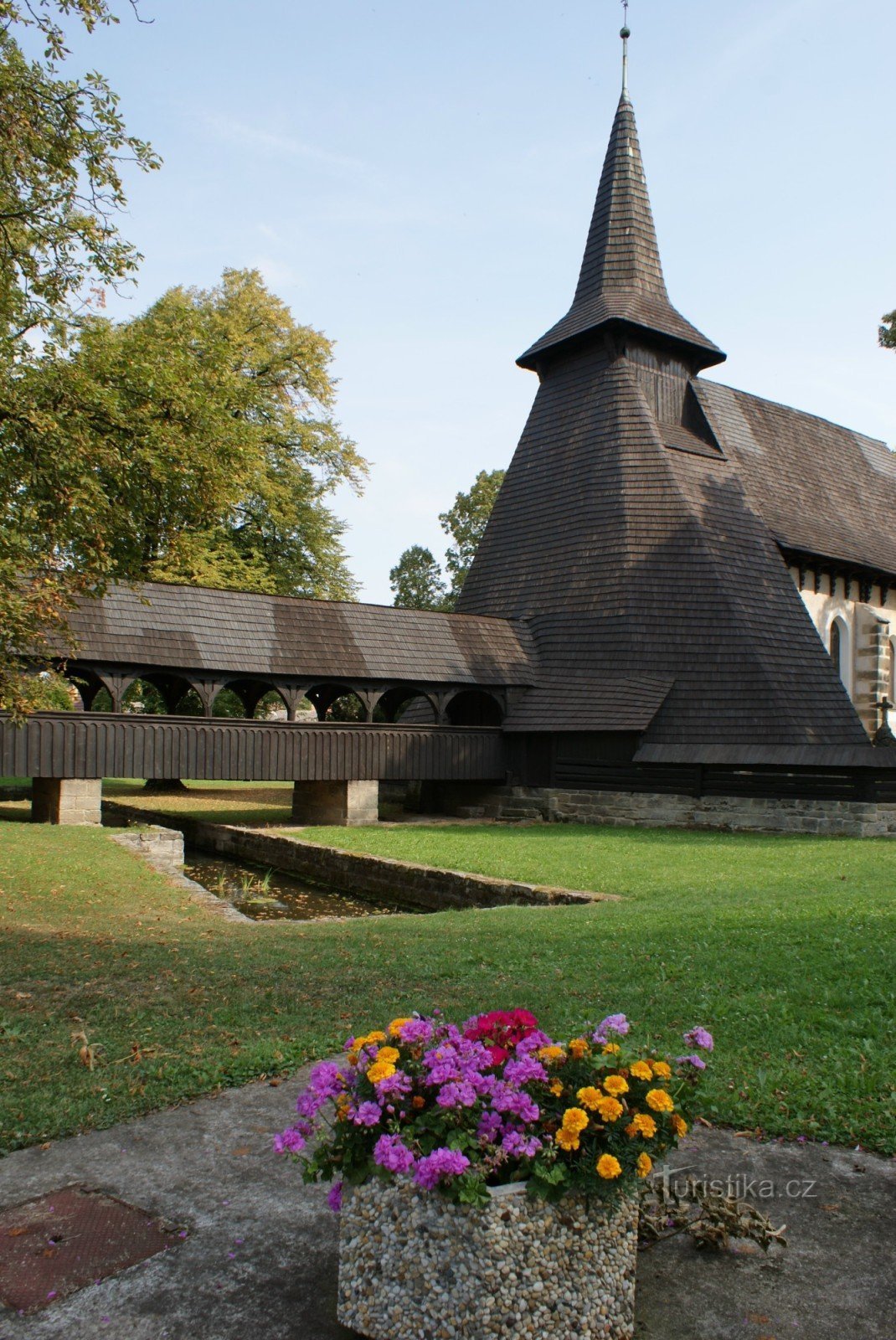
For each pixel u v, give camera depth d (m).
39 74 11.08
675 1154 4.74
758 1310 3.54
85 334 12.38
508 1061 3.55
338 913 16.36
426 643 26.53
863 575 33.53
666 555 27.20
